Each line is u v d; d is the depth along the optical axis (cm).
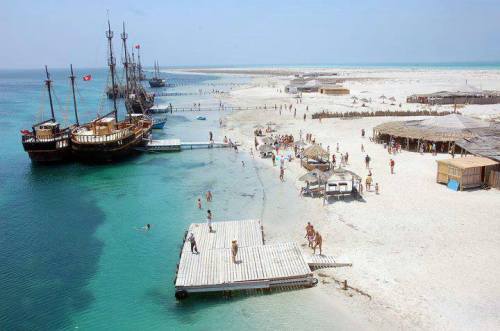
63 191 4100
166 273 2527
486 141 4375
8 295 2305
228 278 2272
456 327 1855
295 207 3447
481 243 2612
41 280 2462
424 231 2822
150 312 2138
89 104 12069
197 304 2189
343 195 3572
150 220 3341
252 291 2253
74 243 2952
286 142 5762
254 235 2825
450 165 3672
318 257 2517
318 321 1981
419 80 17575
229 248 2631
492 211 3120
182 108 10394
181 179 4453
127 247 2878
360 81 17362
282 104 10244
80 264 2652
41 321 2080
